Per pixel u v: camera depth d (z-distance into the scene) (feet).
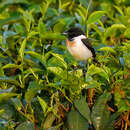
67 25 18.48
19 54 16.52
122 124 16.85
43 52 16.67
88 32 20.63
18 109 16.10
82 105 15.61
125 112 16.55
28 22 17.37
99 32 18.74
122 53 16.98
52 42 17.81
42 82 16.11
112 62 17.13
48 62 16.17
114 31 19.13
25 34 17.35
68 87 15.66
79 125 15.75
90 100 16.51
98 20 18.86
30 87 15.19
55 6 22.91
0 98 15.75
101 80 16.74
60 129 16.66
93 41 19.43
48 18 19.79
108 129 15.87
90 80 15.51
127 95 15.83
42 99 16.01
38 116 16.57
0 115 16.35
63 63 15.98
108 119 15.64
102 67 16.58
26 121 16.06
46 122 16.11
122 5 21.57
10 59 17.26
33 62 16.48
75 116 15.85
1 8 20.42
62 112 16.43
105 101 15.58
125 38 18.88
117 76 16.58
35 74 16.43
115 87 16.21
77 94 15.90
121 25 17.54
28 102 15.31
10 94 15.66
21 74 16.52
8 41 17.37
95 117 15.38
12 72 17.22
